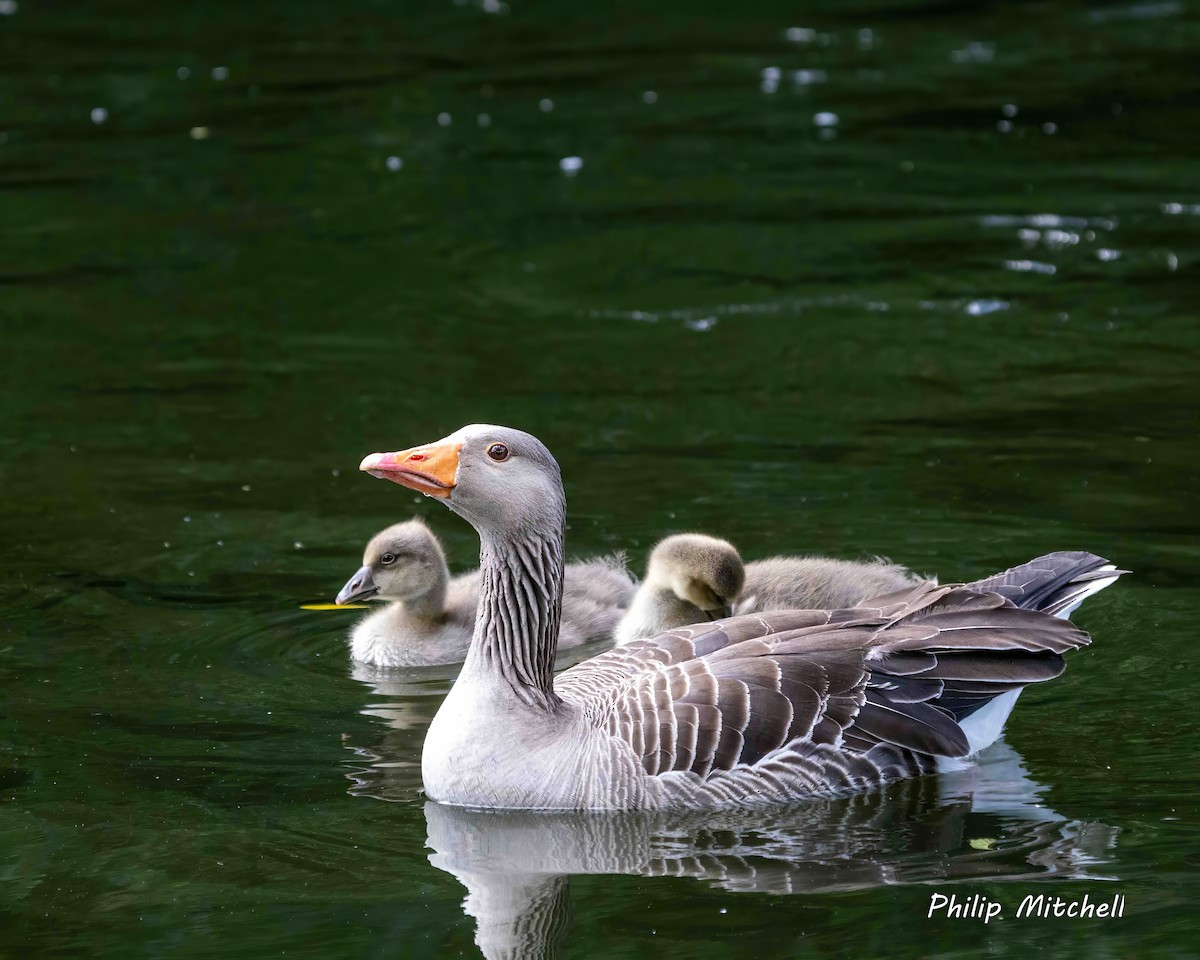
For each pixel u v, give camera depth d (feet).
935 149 90.27
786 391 61.05
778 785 32.58
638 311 70.49
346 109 98.43
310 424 58.95
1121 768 34.01
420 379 63.36
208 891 29.81
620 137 93.25
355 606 45.16
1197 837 30.89
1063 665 34.09
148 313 71.20
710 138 92.79
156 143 93.15
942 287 71.77
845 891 29.25
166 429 58.59
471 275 75.25
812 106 98.02
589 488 52.08
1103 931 27.58
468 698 33.99
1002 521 48.24
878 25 115.34
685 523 49.03
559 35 114.52
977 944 27.27
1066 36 111.34
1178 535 46.73
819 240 78.18
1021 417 57.41
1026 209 81.20
